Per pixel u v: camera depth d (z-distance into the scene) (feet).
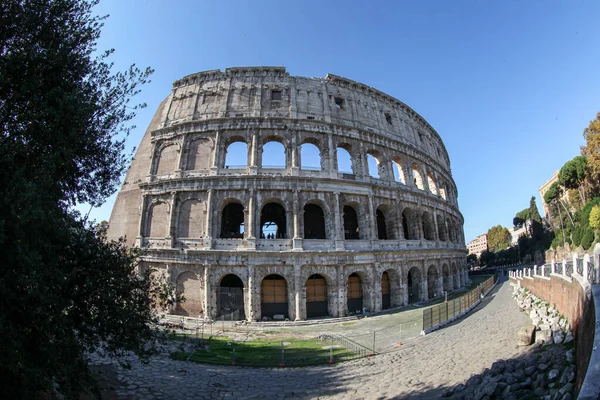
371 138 194.29
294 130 176.55
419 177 237.25
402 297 181.98
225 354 100.42
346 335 126.41
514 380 56.49
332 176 173.58
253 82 186.39
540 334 79.30
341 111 191.52
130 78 57.67
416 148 220.02
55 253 46.80
